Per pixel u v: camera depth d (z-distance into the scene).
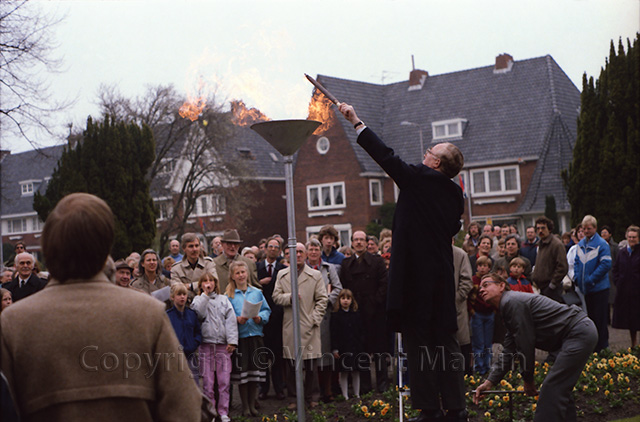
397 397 8.38
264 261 10.34
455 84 48.81
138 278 9.46
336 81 49.28
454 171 4.92
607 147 18.36
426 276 4.69
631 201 18.05
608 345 11.66
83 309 2.60
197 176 41.34
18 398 2.53
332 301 9.44
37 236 68.50
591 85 18.84
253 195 50.00
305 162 50.03
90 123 25.34
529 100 45.69
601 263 10.88
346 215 48.28
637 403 7.94
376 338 9.48
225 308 8.66
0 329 2.53
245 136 51.66
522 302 5.96
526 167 43.88
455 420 4.81
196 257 9.33
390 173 4.73
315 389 10.19
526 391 6.18
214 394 8.84
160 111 39.47
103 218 2.71
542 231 10.77
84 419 2.53
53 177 25.86
